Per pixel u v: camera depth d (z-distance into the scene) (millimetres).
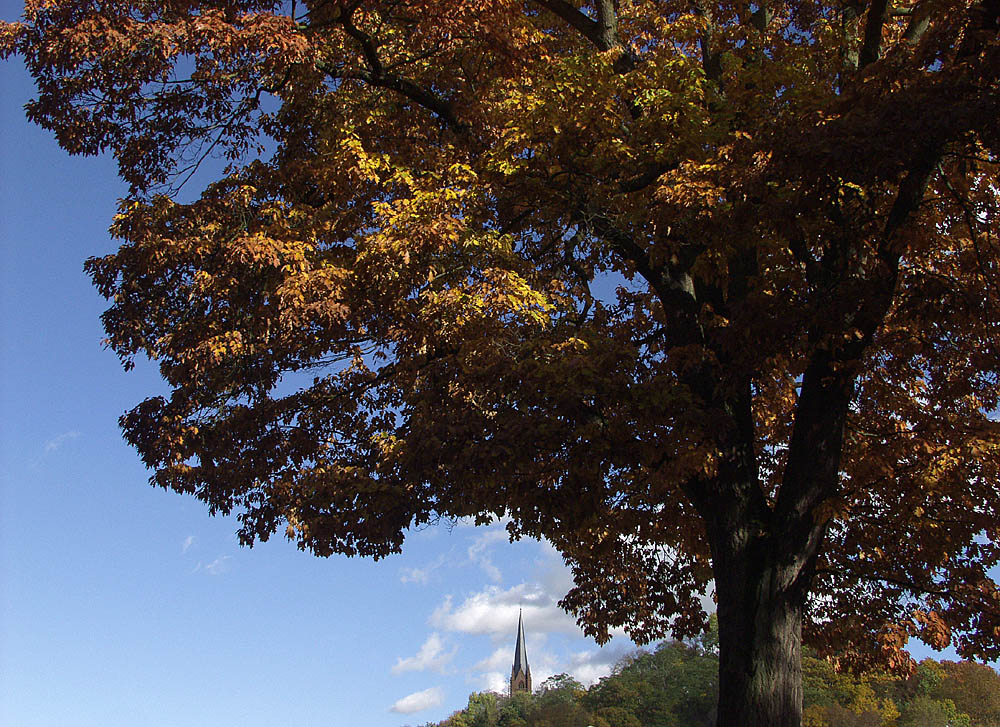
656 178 11828
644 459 10508
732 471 11219
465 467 10789
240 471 13055
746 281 12352
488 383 10734
